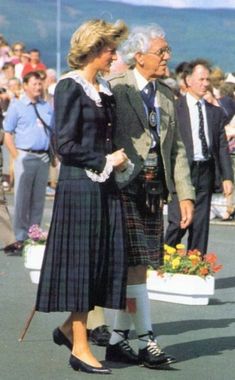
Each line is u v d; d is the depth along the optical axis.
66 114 10.66
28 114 20.09
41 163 20.17
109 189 10.88
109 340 11.70
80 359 11.00
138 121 11.27
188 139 16.00
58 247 10.84
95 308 12.18
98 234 10.81
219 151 16.17
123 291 10.88
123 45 11.43
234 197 24.88
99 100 10.77
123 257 10.89
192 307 14.62
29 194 20.14
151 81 11.41
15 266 17.98
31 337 12.57
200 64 16.11
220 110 16.25
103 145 10.85
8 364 11.37
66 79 10.72
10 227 19.48
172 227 15.98
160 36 11.34
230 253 20.00
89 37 10.70
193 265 14.81
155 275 14.87
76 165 10.80
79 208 10.78
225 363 11.59
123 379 10.84
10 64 31.19
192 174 15.98
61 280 10.81
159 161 11.36
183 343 12.48
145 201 11.25
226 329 13.25
